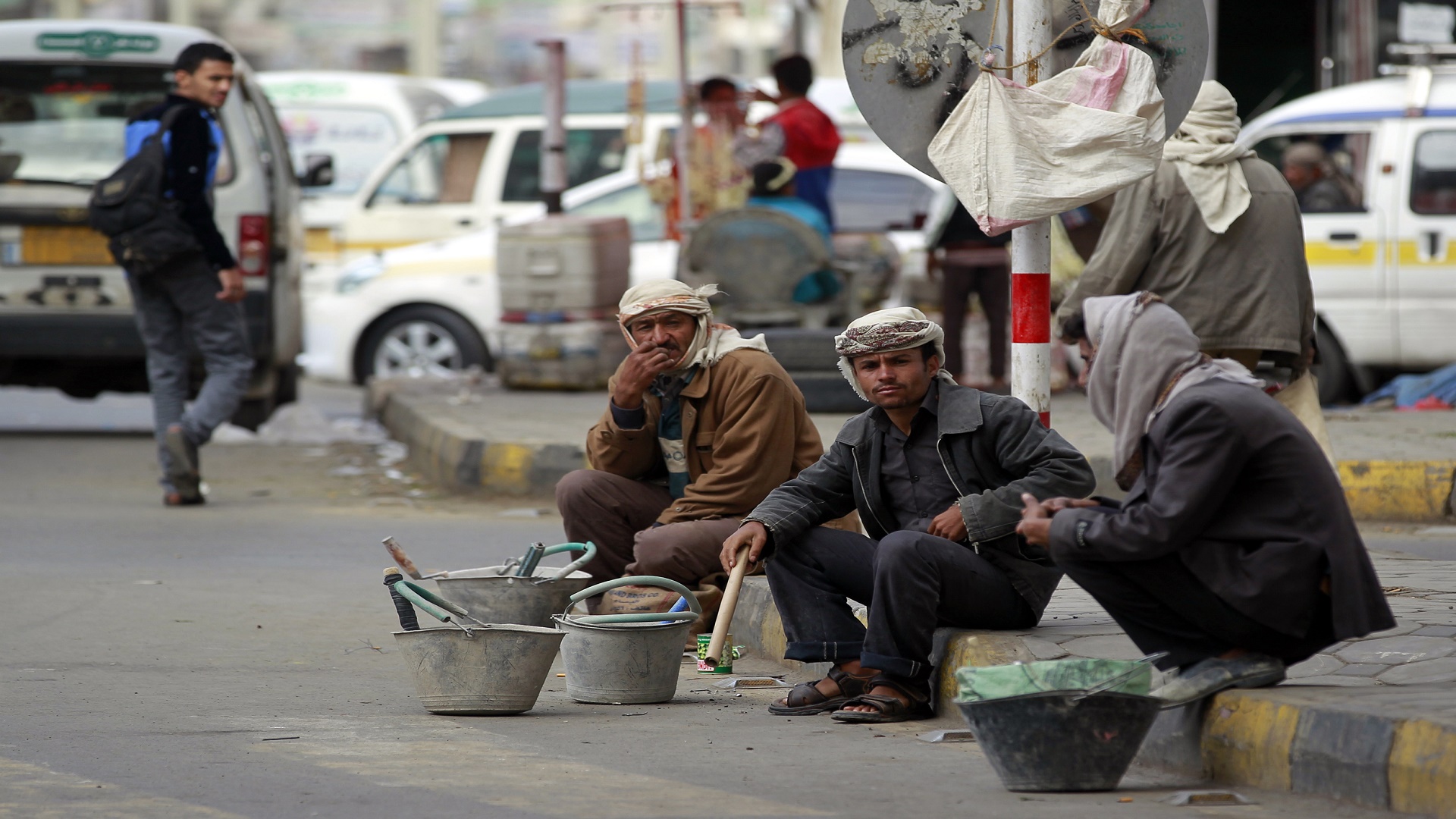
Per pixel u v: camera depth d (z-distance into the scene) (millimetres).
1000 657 12133
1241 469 10375
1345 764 9875
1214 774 10742
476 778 10750
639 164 38656
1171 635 10977
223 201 30297
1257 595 10367
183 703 13266
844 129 43906
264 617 17188
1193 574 10570
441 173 45344
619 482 15648
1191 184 15953
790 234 30656
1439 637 12242
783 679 14508
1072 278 27266
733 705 13391
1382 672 11383
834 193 39281
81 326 30328
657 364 14984
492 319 39594
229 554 20922
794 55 33000
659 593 14797
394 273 39969
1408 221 35000
